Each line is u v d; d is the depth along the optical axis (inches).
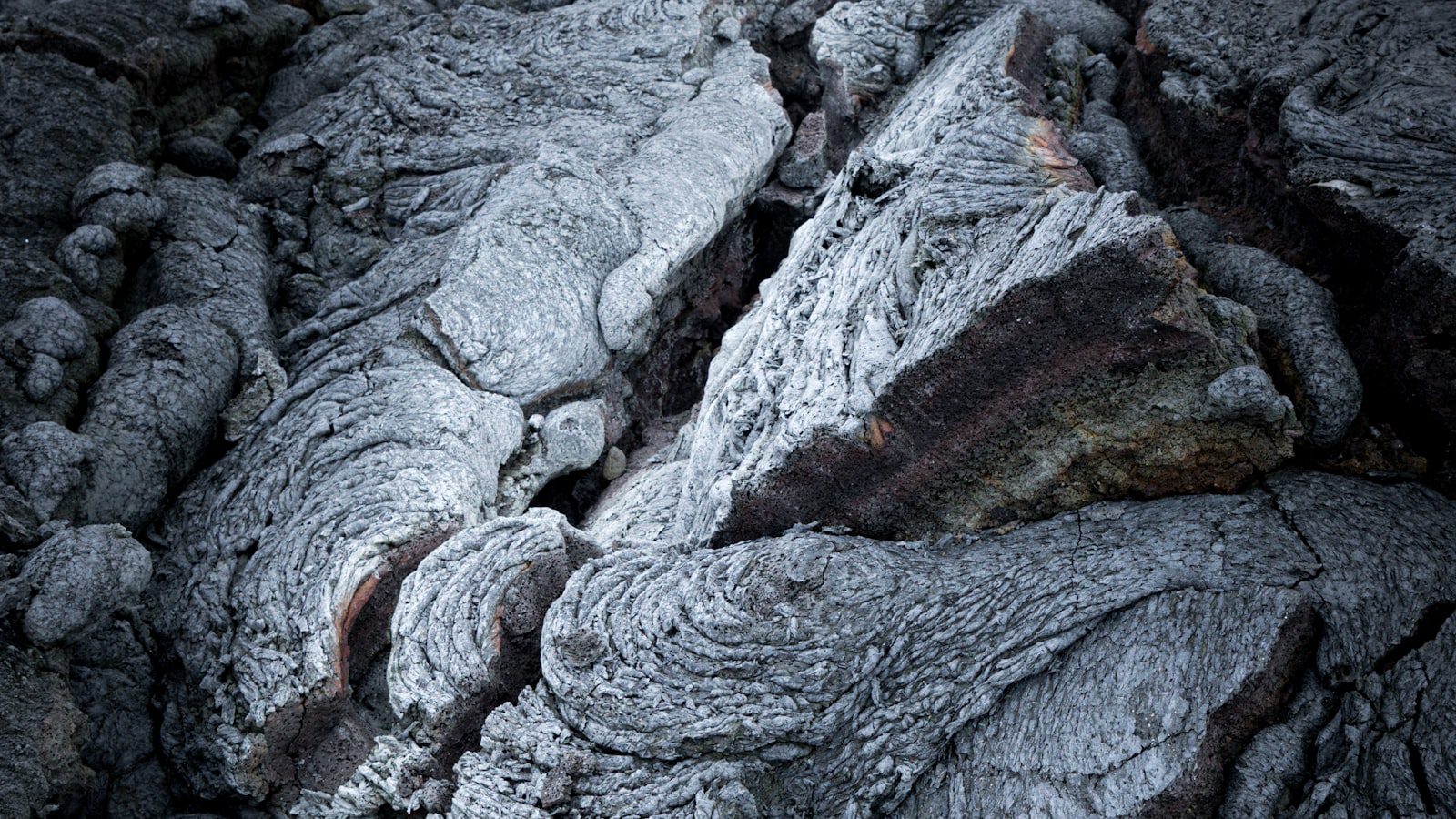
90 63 233.8
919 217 182.4
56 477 166.4
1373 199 149.2
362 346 203.3
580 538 175.8
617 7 276.1
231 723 165.3
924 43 275.4
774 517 166.7
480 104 253.9
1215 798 131.5
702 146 237.1
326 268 230.2
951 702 145.9
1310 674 135.0
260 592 173.0
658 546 171.5
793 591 147.8
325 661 165.2
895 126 240.2
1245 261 160.9
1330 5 191.5
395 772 155.5
